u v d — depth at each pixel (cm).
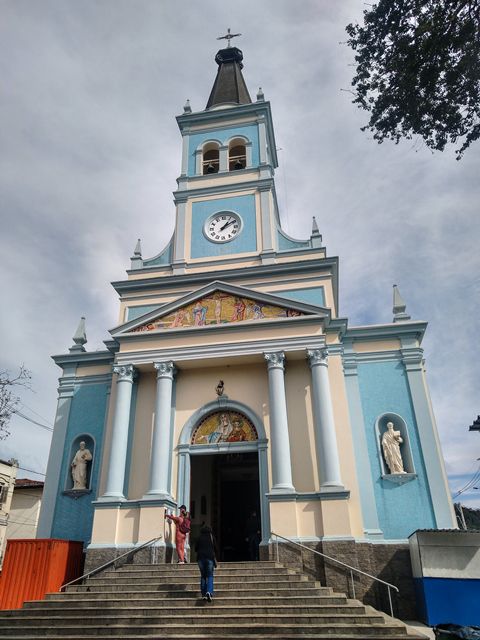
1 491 3078
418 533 1267
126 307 1944
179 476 1549
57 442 1783
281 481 1427
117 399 1627
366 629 884
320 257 1911
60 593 1137
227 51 2911
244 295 1711
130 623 967
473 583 1194
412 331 1698
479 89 799
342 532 1340
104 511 1468
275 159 2498
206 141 2338
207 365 1673
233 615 959
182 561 1343
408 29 815
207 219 2094
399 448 1560
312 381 1568
